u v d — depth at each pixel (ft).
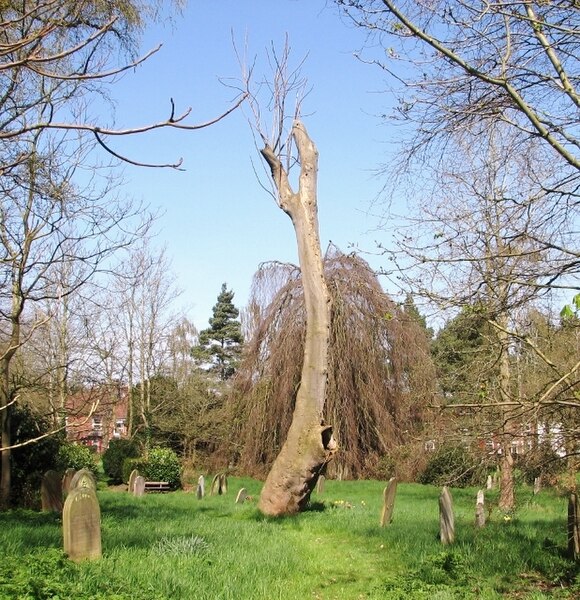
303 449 47.62
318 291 50.52
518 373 26.63
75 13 12.21
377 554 30.73
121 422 118.83
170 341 112.98
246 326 92.12
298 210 52.13
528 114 18.25
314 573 26.53
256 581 23.65
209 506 55.16
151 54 9.96
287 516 45.96
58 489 44.91
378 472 82.38
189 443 111.45
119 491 83.20
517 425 21.15
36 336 57.31
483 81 19.45
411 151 22.40
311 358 49.57
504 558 27.55
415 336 77.36
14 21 10.10
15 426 50.29
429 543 31.50
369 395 78.84
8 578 18.76
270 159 53.16
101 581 20.47
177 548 27.37
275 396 80.69
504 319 22.67
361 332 79.41
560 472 24.30
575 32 17.47
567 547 28.78
